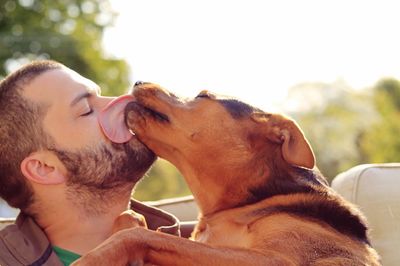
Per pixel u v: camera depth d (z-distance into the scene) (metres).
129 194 1.31
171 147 1.33
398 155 5.63
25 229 1.24
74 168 1.26
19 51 5.29
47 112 1.26
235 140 1.31
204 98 1.34
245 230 1.25
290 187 1.29
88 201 1.27
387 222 1.54
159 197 5.05
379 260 1.24
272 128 1.30
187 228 1.43
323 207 1.27
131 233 1.09
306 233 1.20
